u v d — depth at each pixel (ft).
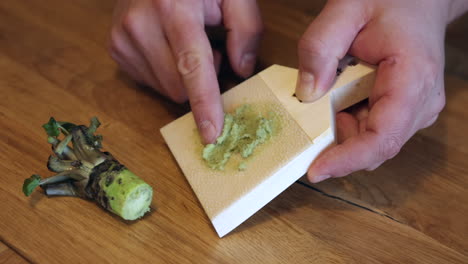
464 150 1.05
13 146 1.06
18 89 1.17
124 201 0.90
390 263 0.91
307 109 0.95
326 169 0.91
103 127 1.10
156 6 1.01
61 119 1.11
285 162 0.90
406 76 0.89
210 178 0.93
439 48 0.93
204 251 0.93
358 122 1.03
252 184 0.90
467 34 1.27
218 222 0.91
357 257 0.92
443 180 1.01
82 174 0.94
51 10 1.35
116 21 1.13
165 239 0.94
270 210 0.98
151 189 0.94
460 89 1.14
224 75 1.19
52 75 1.20
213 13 1.10
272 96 0.97
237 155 0.94
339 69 0.97
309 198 0.99
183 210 0.98
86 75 1.20
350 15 0.92
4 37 1.28
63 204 0.97
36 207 0.97
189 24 1.00
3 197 0.98
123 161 1.04
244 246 0.93
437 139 1.06
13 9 1.35
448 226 0.95
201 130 0.95
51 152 1.05
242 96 0.99
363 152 0.90
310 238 0.94
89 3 1.36
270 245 0.94
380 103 0.90
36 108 1.13
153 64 1.08
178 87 1.08
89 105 1.14
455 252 0.92
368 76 0.95
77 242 0.93
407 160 1.03
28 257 0.91
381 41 0.92
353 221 0.96
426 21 0.93
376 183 1.01
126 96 1.16
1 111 1.12
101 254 0.92
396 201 0.98
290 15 1.32
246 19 1.10
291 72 1.00
